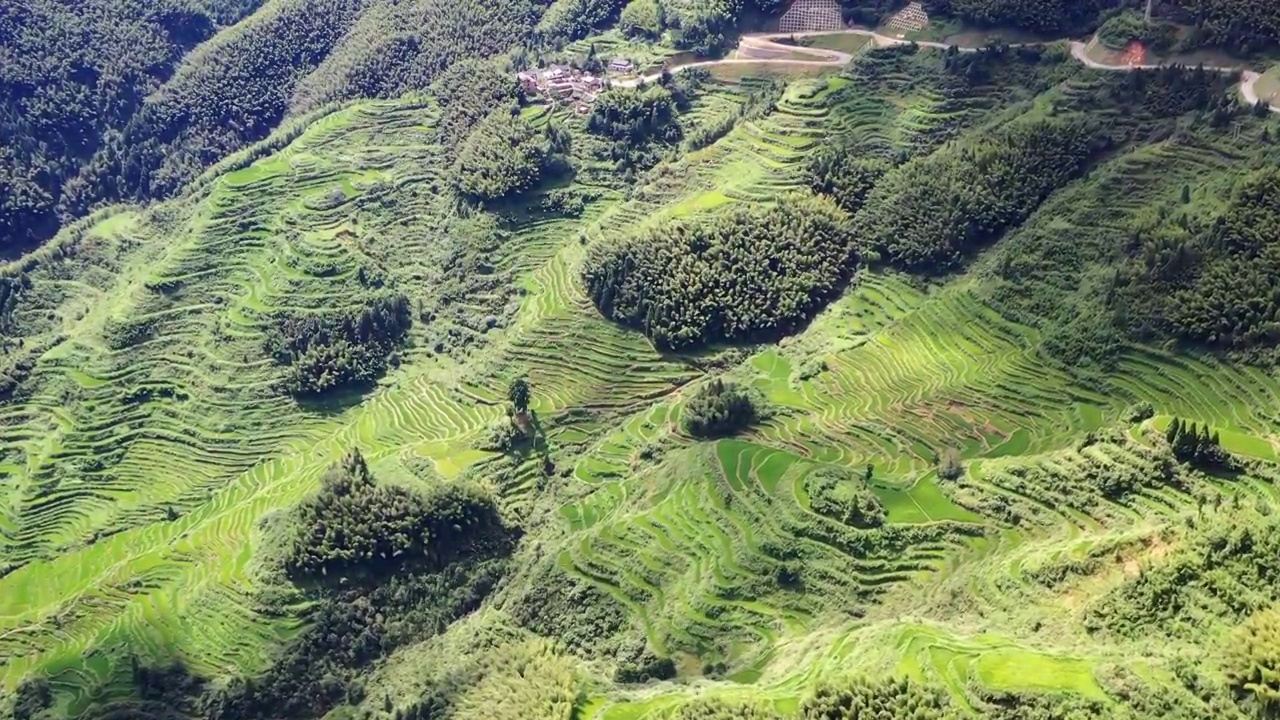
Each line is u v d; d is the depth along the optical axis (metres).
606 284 158.50
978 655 88.25
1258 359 116.56
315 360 167.00
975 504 111.94
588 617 113.38
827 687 86.62
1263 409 112.19
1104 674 83.12
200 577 133.75
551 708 96.81
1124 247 133.25
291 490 147.25
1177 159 143.50
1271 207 123.94
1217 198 131.75
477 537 133.12
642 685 102.62
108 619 133.00
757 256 157.00
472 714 101.06
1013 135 156.50
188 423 166.00
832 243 159.00
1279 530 89.31
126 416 166.25
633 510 124.69
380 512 130.62
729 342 154.38
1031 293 138.12
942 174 156.75
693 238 157.50
